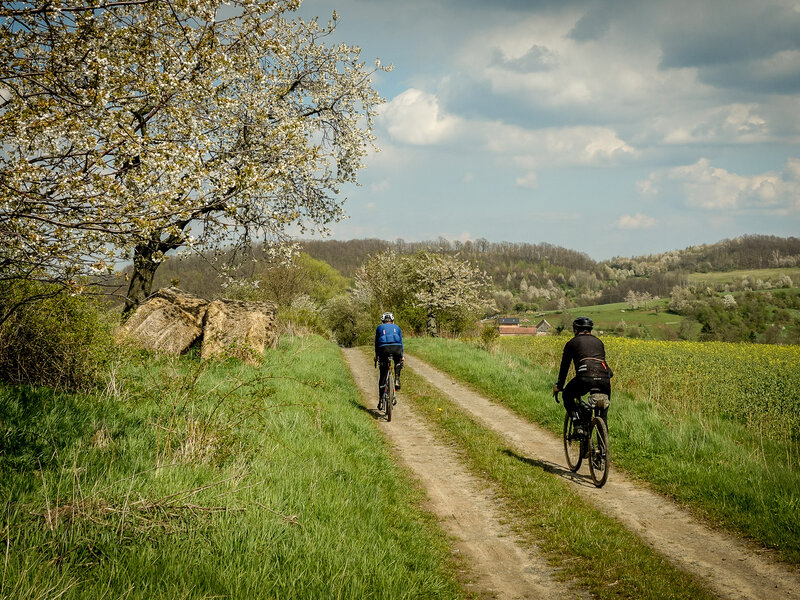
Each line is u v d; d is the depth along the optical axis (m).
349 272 122.50
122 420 6.22
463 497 6.58
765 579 4.37
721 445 7.80
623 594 4.17
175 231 5.39
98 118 4.94
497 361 17.88
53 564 2.99
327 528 4.37
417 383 15.20
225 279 14.79
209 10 6.20
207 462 5.32
